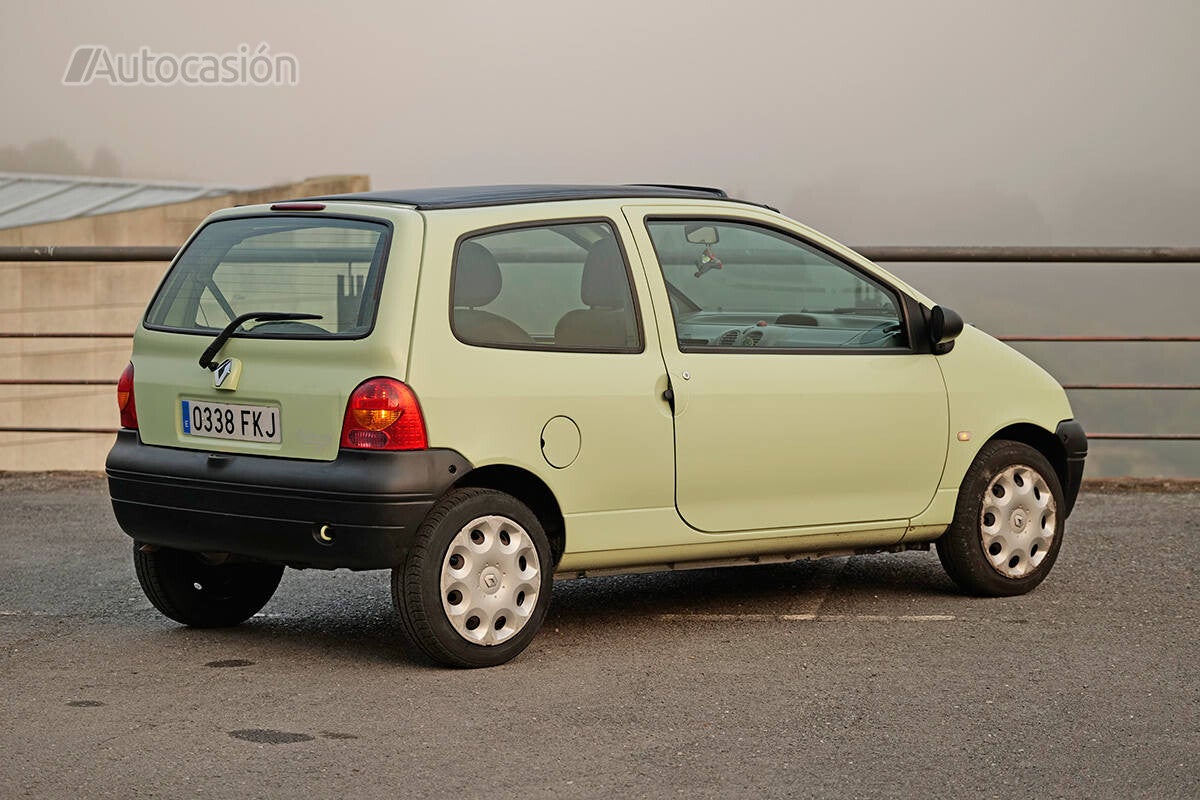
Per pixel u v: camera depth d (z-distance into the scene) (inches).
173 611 298.8
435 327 261.1
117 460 289.0
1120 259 489.7
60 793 199.9
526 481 275.9
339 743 222.5
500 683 257.4
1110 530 416.8
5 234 1743.4
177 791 200.7
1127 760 216.1
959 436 320.5
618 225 287.9
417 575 259.1
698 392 288.5
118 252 500.1
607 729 230.1
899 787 203.6
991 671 266.4
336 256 270.4
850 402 305.9
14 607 326.0
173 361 284.7
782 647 284.4
